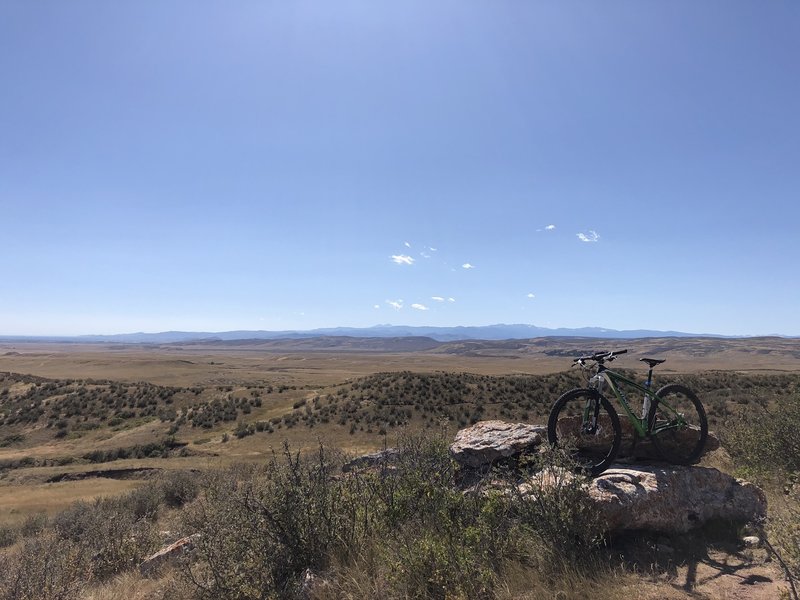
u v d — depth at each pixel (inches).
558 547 191.3
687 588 173.5
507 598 167.2
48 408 2394.2
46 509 919.7
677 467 254.2
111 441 1989.4
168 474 922.1
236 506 223.0
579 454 272.5
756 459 352.5
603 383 258.5
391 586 174.4
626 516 209.3
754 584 175.8
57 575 272.5
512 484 217.3
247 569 195.0
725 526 230.8
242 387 2805.1
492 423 334.3
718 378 1432.1
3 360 6195.9
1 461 1739.7
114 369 5162.4
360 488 237.5
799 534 175.0
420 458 251.1
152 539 379.2
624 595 168.6
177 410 2356.1
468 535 188.7
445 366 6678.2
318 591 182.2
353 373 5329.7
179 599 215.0
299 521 209.2
